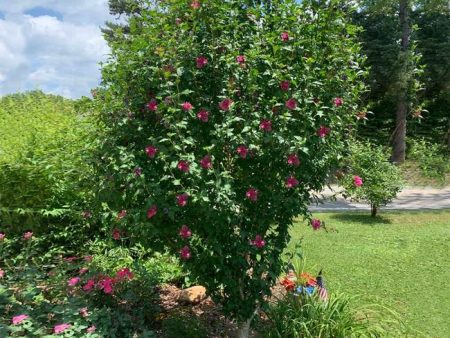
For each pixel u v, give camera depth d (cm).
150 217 340
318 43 366
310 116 344
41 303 376
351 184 414
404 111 2050
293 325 375
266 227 369
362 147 1050
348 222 1010
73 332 333
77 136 572
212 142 330
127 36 386
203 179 330
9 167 548
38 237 566
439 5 2216
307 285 448
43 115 747
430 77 2272
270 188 364
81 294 396
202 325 408
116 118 367
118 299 410
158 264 518
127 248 535
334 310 387
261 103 349
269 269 365
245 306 374
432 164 1662
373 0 2056
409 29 2053
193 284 488
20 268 441
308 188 391
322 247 762
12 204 557
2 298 377
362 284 589
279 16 365
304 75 346
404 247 762
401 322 427
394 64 1995
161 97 339
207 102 357
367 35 2181
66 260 486
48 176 542
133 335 364
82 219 548
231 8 368
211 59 353
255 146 340
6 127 706
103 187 368
